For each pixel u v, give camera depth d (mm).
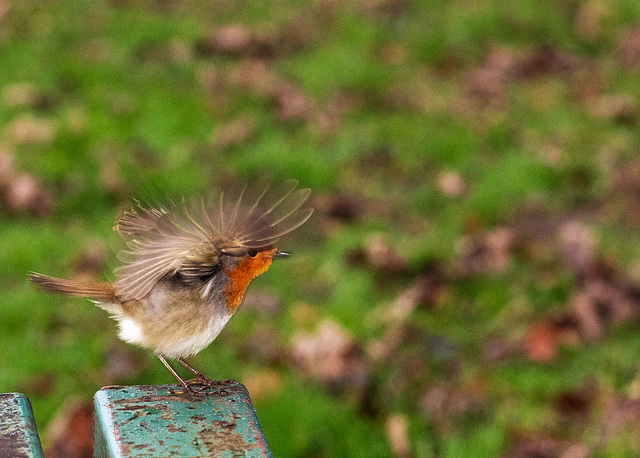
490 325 10148
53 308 10234
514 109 14344
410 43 16094
